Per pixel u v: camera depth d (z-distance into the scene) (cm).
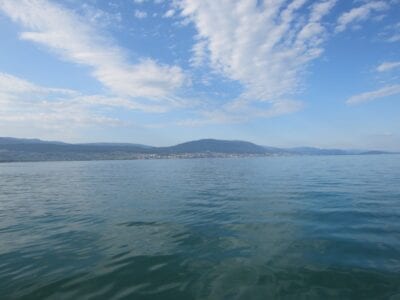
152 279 714
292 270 748
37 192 2522
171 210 1570
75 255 889
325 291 642
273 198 1883
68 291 660
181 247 948
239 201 1814
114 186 2889
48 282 705
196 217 1383
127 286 681
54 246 982
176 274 740
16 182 3562
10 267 802
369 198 1784
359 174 3644
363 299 608
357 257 821
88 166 8506
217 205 1694
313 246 924
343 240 971
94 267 792
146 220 1339
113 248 949
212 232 1115
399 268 744
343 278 698
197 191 2367
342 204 1606
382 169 4553
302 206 1585
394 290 641
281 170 4769
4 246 991
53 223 1330
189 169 5847
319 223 1204
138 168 6706
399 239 968
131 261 830
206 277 720
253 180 3192
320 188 2319
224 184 2878
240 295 631
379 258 810
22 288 677
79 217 1445
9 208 1748
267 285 673
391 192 2025
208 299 618
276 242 975
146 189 2578
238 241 996
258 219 1306
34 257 878
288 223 1220
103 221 1339
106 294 645
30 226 1281
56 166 8794
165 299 620
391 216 1301
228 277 718
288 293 636
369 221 1216
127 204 1798
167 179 3616
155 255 877
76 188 2784
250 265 787
